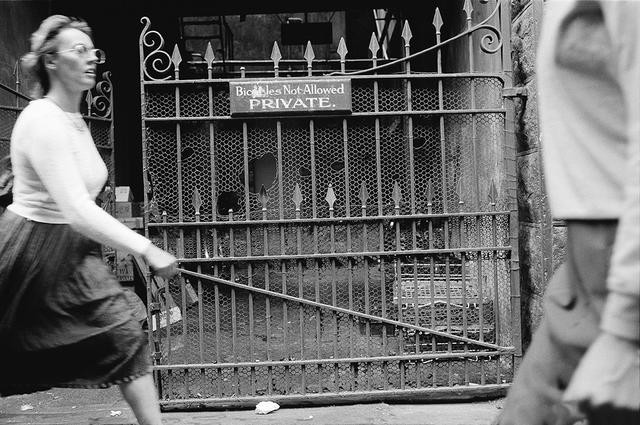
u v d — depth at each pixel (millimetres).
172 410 3982
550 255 3828
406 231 4086
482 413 3811
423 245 4109
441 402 4035
